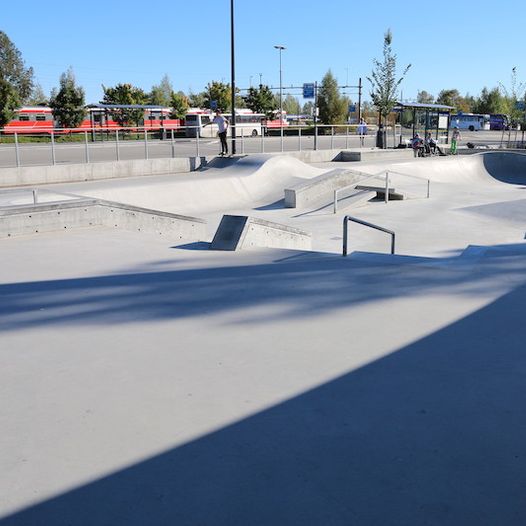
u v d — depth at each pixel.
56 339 4.34
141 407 3.22
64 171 18.02
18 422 3.08
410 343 4.11
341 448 2.76
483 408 3.13
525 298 5.12
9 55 63.25
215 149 30.33
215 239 7.90
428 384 3.44
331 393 3.35
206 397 3.33
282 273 6.25
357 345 4.10
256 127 48.22
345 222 7.21
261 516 2.29
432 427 2.94
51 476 2.57
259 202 18.36
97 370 3.76
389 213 16.61
